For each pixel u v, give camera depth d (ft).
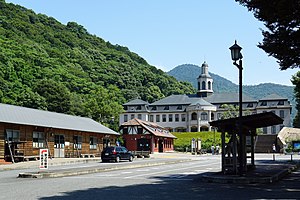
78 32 579.89
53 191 45.50
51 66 353.31
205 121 356.59
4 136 107.96
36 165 100.48
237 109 340.80
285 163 106.52
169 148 265.13
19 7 517.55
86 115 253.44
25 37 413.80
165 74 581.53
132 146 232.12
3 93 250.16
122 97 409.08
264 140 239.30
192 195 42.57
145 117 377.09
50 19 553.23
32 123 118.01
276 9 52.54
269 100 350.43
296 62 60.13
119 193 43.98
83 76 382.22
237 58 59.98
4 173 77.66
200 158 162.40
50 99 273.13
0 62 282.77
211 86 392.47
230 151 71.20
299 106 245.65
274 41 58.70
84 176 68.23
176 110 375.66
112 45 634.02
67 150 139.85
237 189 48.83
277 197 41.09
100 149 164.96
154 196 41.57
